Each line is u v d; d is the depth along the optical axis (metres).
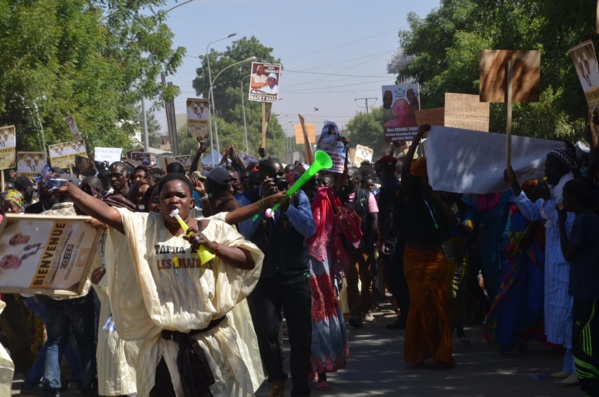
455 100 9.27
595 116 7.00
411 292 8.19
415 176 8.16
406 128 16.19
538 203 7.84
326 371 7.35
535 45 23.22
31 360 8.55
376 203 11.25
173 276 4.59
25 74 22.38
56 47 24.22
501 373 7.89
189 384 4.55
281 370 6.82
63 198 8.06
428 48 35.72
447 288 8.97
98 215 4.52
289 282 6.75
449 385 7.46
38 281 4.96
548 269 7.41
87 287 6.73
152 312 4.52
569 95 13.10
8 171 17.80
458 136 8.31
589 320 6.28
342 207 10.23
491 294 9.81
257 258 4.73
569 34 13.71
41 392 8.00
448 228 8.50
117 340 6.62
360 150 19.27
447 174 8.20
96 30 27.52
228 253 4.61
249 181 7.78
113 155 18.64
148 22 34.03
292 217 6.58
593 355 6.30
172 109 35.00
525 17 23.75
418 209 8.07
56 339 7.22
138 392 4.68
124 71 32.97
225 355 4.68
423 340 8.17
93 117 26.89
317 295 7.39
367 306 11.45
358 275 11.46
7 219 4.73
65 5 25.25
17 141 23.81
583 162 8.50
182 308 4.58
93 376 7.37
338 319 7.53
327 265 7.50
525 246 8.41
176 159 17.66
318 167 4.84
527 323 8.49
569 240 6.82
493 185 8.36
